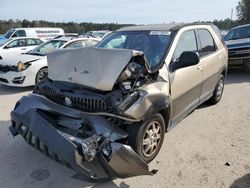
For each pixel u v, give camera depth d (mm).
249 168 3748
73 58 3602
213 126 5184
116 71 3242
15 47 14070
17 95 7543
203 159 3984
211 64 5469
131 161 3107
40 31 21531
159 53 4168
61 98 3504
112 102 3184
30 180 3465
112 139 3068
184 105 4613
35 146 3305
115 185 3400
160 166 3795
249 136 4730
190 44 4844
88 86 3312
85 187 3350
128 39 4680
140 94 3381
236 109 6125
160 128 3836
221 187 3352
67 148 2939
